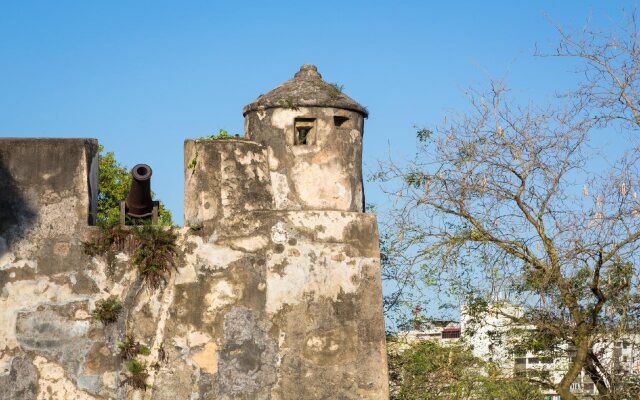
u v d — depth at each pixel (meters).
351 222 11.26
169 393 10.65
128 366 10.66
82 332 10.68
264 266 10.98
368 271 11.19
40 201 10.88
